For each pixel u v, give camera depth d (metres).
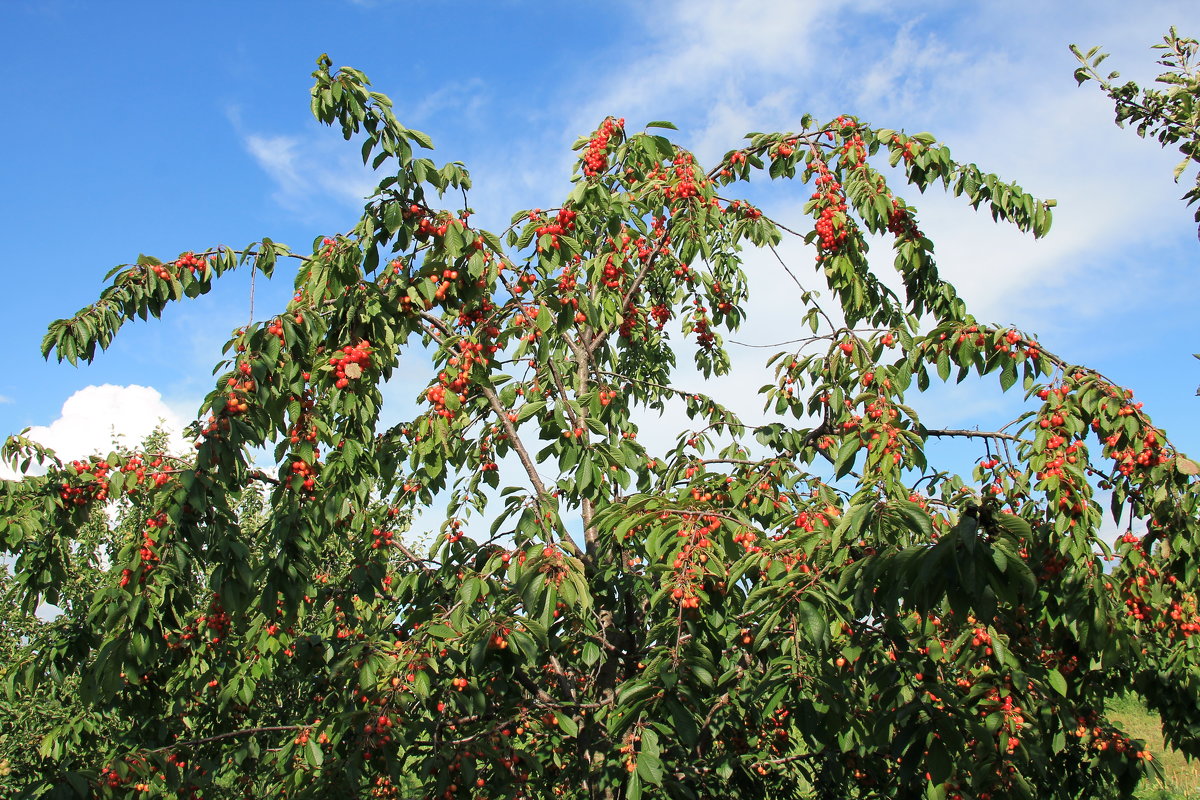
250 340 3.43
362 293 3.79
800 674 3.34
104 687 3.21
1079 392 3.68
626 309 6.00
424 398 5.14
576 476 3.82
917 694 2.97
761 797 5.33
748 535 3.71
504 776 4.03
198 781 4.46
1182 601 4.18
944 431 4.26
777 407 5.25
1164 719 4.48
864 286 5.09
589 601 3.25
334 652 5.27
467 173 3.78
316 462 3.79
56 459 4.34
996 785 3.29
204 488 3.23
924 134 4.76
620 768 4.13
